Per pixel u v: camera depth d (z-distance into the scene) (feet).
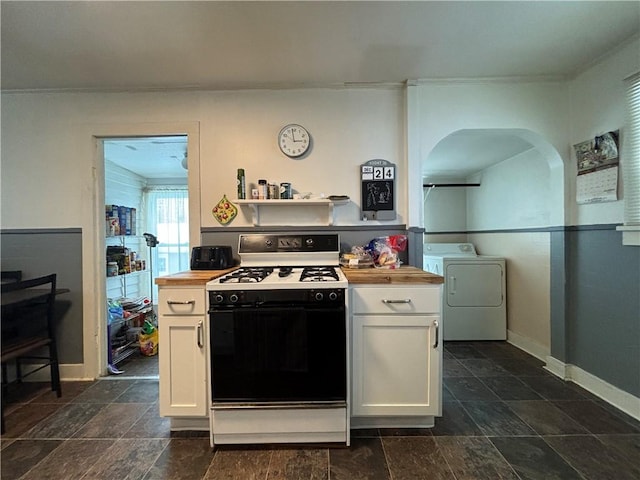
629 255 6.30
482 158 10.91
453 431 5.74
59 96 7.89
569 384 7.49
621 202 6.43
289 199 7.43
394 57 6.59
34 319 7.79
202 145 7.86
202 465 4.99
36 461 5.05
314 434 5.43
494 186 11.76
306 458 5.13
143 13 5.15
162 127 7.84
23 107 7.92
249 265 7.46
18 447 5.39
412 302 5.63
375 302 5.64
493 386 7.42
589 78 7.11
